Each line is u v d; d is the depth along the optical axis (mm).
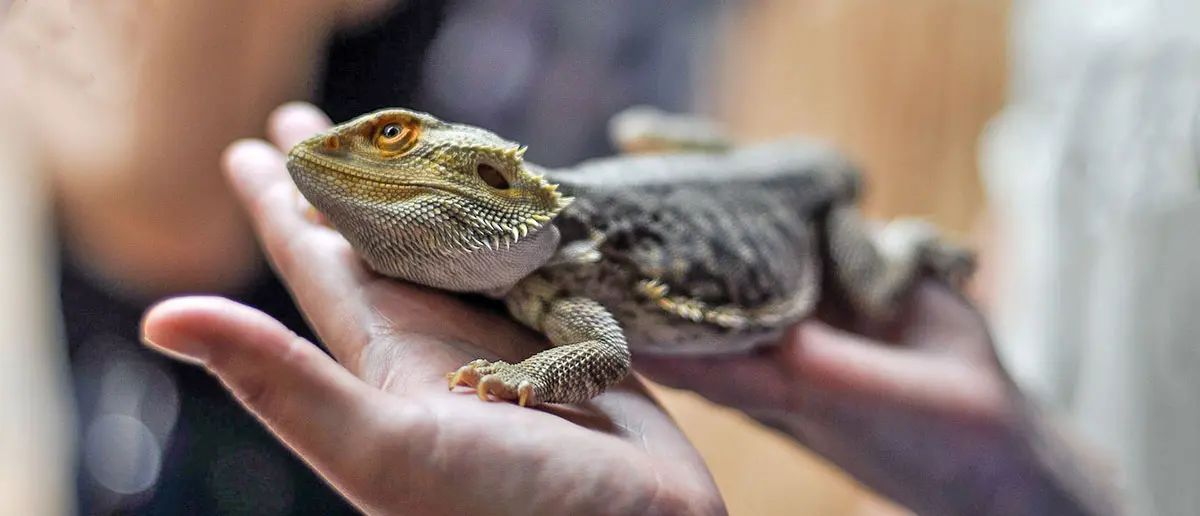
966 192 726
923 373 429
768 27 782
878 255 458
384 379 342
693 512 326
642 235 382
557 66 553
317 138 349
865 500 470
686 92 685
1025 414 441
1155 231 459
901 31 738
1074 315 502
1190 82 453
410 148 351
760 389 413
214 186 423
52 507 433
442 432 314
